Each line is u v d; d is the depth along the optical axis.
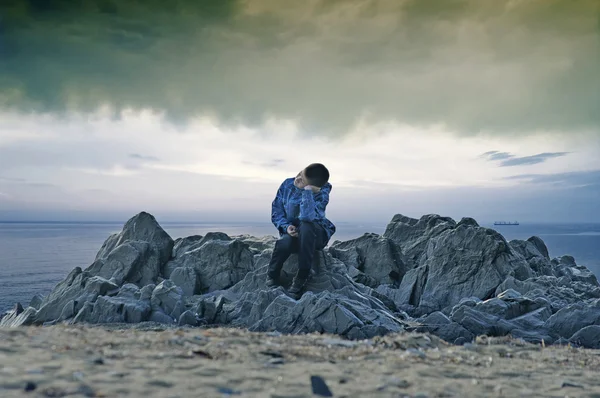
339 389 4.55
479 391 4.86
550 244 108.94
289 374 4.93
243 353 5.68
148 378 4.48
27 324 11.52
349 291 11.35
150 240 13.94
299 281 11.41
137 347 5.73
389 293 13.95
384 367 5.50
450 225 16.03
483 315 10.34
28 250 112.38
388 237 16.56
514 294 11.85
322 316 9.57
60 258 87.25
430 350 6.80
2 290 42.59
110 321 10.45
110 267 12.97
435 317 10.48
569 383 5.32
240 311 11.00
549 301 11.76
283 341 6.64
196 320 10.48
